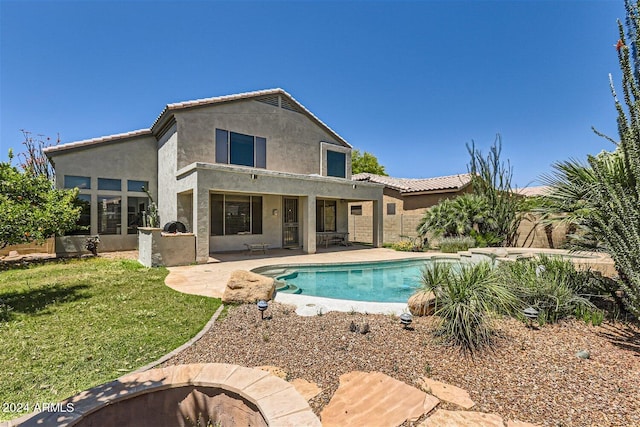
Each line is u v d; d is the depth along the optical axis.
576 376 3.62
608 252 4.79
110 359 4.36
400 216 21.06
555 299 5.53
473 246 15.55
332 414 3.09
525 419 2.94
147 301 6.97
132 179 16.70
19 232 7.90
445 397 3.32
